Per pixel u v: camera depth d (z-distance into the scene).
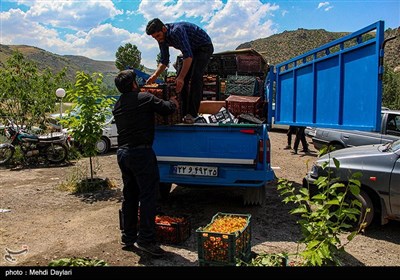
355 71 4.71
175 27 5.43
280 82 6.86
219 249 3.91
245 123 5.87
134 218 4.71
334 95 5.16
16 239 4.99
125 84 4.59
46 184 8.34
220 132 5.47
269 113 7.16
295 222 5.66
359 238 5.08
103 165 10.91
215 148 5.50
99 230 5.35
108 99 8.02
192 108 5.81
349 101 4.84
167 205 6.61
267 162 5.49
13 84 11.41
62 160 11.16
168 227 4.80
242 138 5.40
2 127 11.48
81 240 4.96
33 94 11.73
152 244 4.41
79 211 6.28
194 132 5.56
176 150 5.65
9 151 10.87
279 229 5.38
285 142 15.67
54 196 7.24
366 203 5.16
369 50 4.41
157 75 5.81
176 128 5.61
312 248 3.43
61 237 5.07
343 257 4.46
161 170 5.72
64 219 5.85
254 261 3.74
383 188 5.01
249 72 9.97
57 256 4.44
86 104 7.71
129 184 4.67
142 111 4.44
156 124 5.53
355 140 9.91
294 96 6.30
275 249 4.65
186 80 5.85
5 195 7.29
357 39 4.68
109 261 4.30
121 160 4.52
